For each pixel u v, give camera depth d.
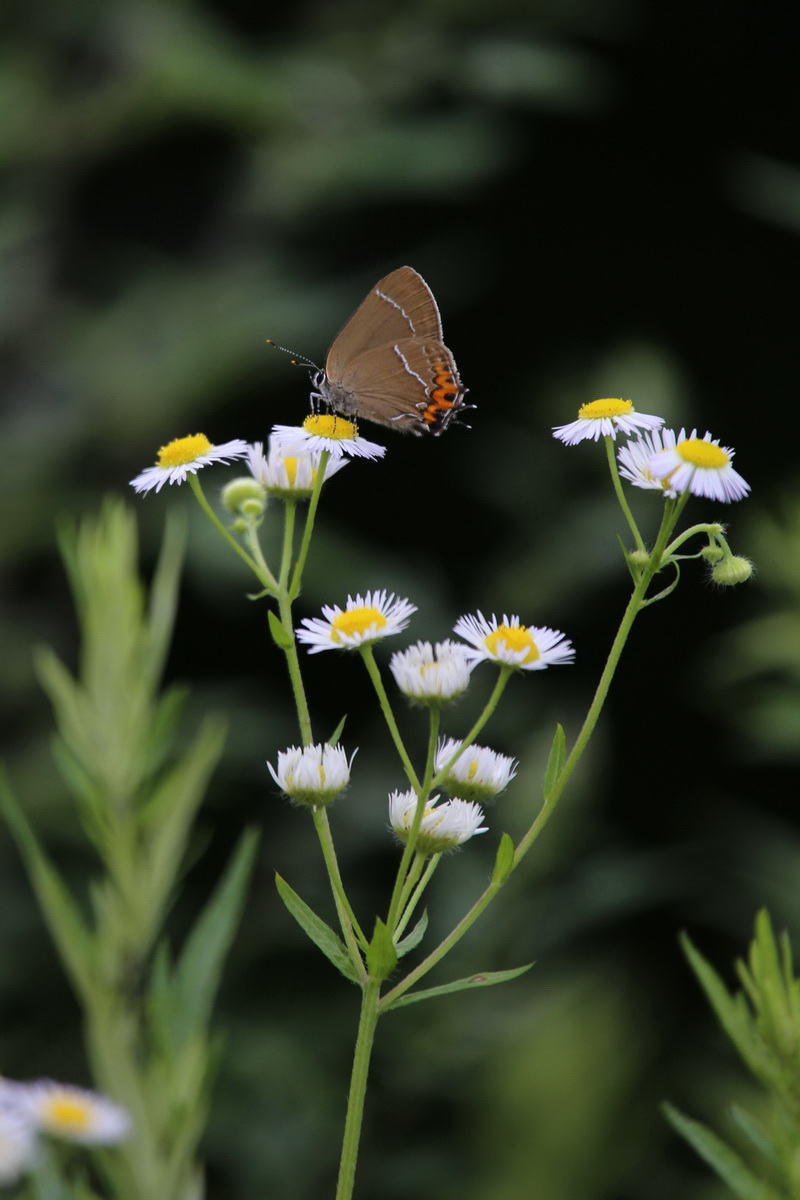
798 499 1.38
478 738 1.47
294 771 0.94
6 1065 1.29
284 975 1.35
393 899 0.93
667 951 1.51
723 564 0.94
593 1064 1.10
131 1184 0.93
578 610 1.66
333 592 1.45
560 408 1.65
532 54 1.61
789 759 1.44
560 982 1.22
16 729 1.50
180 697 0.95
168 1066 0.94
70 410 1.57
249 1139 1.19
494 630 0.94
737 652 1.40
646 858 1.36
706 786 1.67
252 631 1.63
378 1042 1.22
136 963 0.94
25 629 1.56
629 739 1.67
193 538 1.44
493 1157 1.10
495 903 1.24
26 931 1.34
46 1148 0.92
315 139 1.62
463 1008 1.20
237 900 0.94
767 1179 0.93
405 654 0.94
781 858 1.50
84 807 0.95
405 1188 1.12
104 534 0.96
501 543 1.69
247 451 0.96
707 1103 1.20
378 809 1.43
